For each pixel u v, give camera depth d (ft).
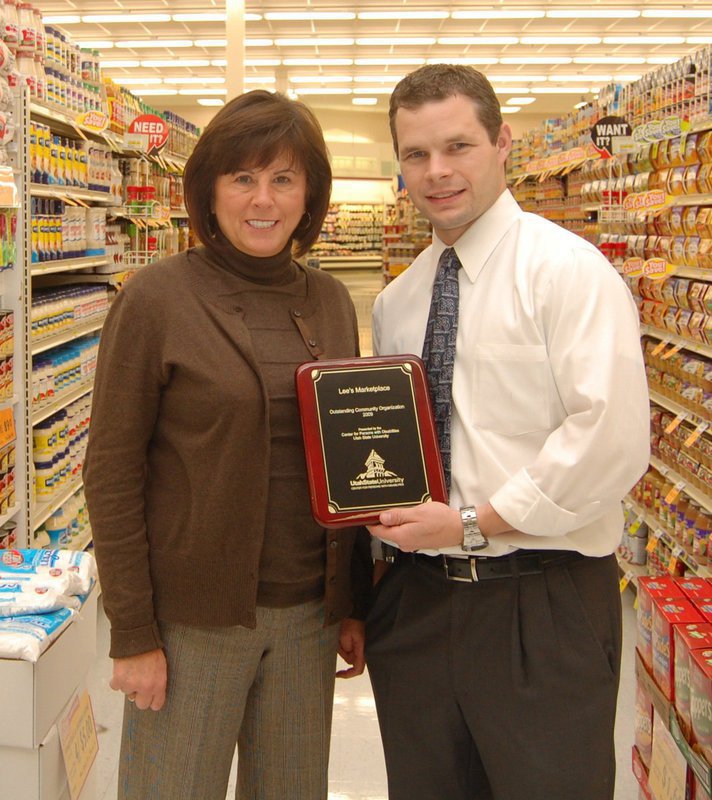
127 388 4.90
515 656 5.24
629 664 11.14
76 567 6.15
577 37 47.09
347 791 8.41
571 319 4.91
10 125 9.87
